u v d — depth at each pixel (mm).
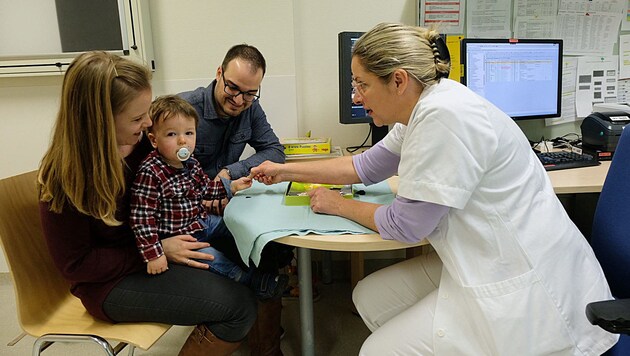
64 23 2031
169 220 1319
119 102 1056
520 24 2100
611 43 2162
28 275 1201
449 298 1083
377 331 1178
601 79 2191
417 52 1057
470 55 1877
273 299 1563
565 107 2195
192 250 1277
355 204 1180
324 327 1974
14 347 1862
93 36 2039
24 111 2203
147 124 1159
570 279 1043
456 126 978
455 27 2084
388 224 1059
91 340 1131
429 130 990
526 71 1963
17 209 1209
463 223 1046
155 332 1161
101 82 1021
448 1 2057
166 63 2133
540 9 2090
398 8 2141
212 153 1753
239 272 1308
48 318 1231
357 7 2145
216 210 1460
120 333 1149
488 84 1928
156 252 1199
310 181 1417
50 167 1067
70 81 1025
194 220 1381
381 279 1375
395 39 1056
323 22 2162
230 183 1474
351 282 2283
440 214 1010
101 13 2018
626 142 1215
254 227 1133
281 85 2152
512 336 984
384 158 1353
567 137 2229
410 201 1026
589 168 1627
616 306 853
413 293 1329
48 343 1233
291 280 2180
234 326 1221
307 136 2188
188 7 2078
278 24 2092
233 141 1783
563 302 1015
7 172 2275
